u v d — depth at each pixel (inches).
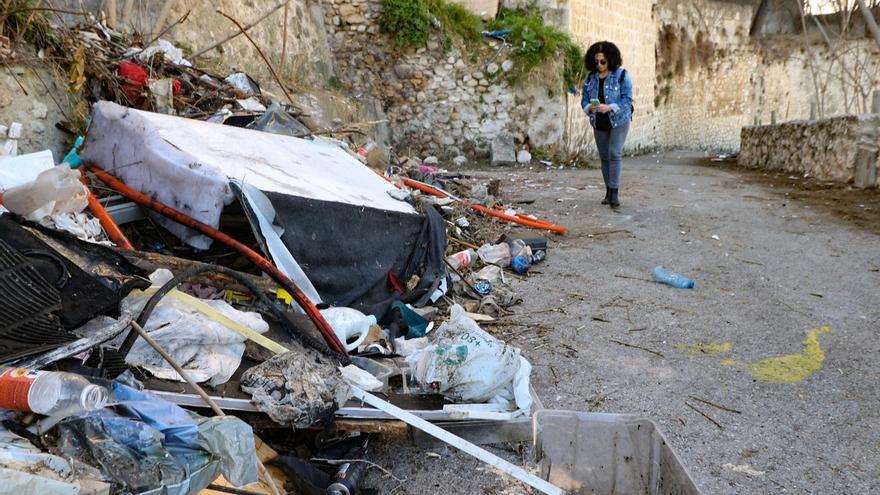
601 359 149.3
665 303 187.6
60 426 71.5
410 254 178.9
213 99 242.7
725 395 132.3
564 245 255.1
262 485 88.3
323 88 509.7
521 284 206.4
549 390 133.6
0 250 94.4
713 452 112.0
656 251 245.1
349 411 103.2
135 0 296.5
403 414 101.5
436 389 111.5
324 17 561.3
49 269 96.2
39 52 187.9
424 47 568.4
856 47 935.7
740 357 150.9
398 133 581.6
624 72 312.2
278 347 108.7
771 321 172.9
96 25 237.9
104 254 110.1
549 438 98.5
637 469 98.7
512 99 574.2
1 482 58.7
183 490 73.0
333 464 102.4
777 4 1081.4
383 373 118.4
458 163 570.3
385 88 575.5
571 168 552.1
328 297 150.9
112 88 205.8
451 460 108.8
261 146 177.2
